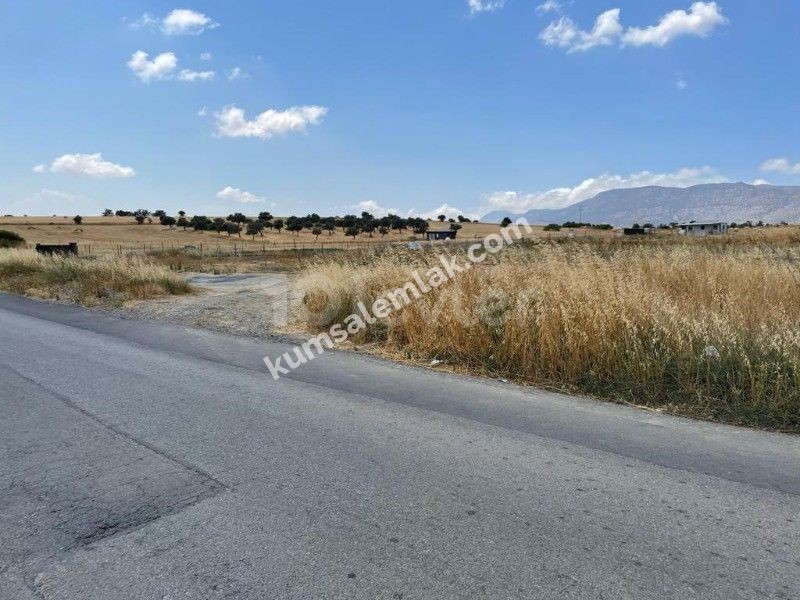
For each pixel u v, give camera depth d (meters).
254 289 15.75
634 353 5.73
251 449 4.04
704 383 5.43
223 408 5.04
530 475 3.58
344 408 5.04
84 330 9.48
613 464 3.75
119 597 2.37
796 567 2.58
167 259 34.97
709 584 2.45
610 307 6.52
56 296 14.35
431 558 2.64
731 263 9.61
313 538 2.82
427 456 3.89
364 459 3.84
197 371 6.51
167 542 2.79
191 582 2.46
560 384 5.84
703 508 3.14
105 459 3.86
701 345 5.82
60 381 6.03
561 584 2.44
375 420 4.69
